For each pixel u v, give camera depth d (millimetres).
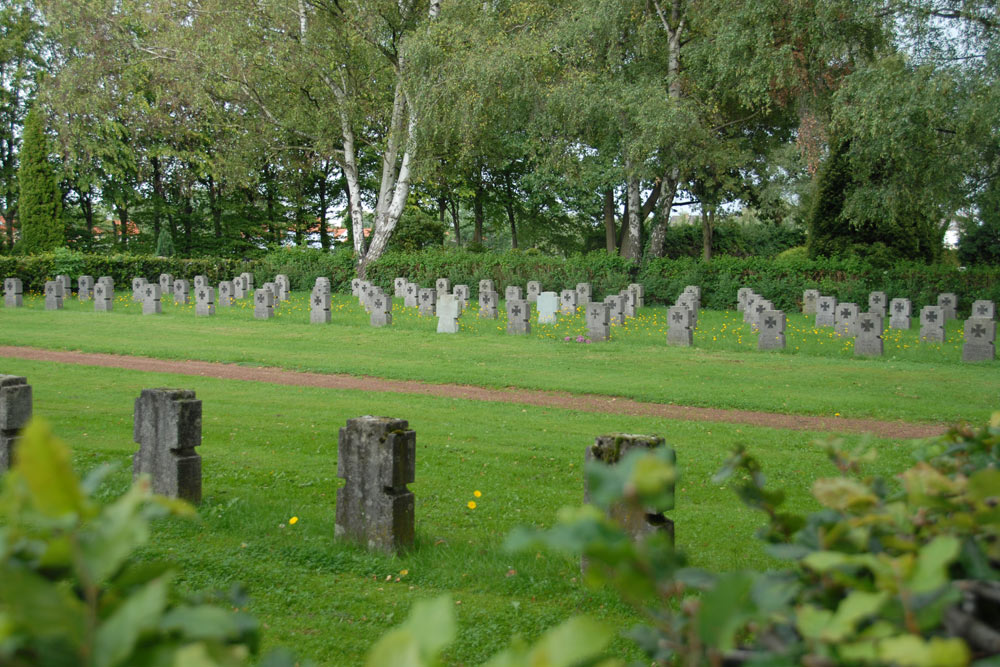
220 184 55156
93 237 54906
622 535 1183
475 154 39562
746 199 46781
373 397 14938
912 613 1232
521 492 8742
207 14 33156
